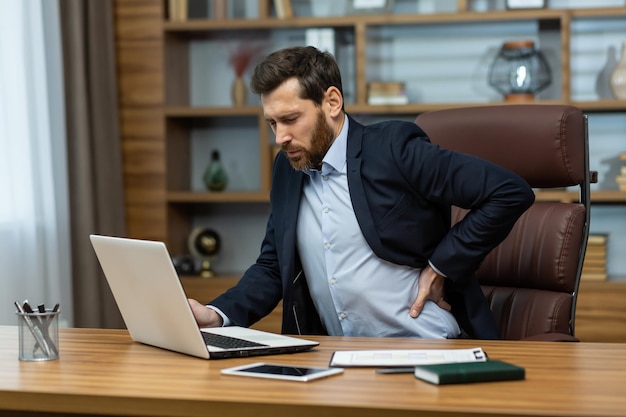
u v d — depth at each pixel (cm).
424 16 525
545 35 548
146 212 546
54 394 172
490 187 253
